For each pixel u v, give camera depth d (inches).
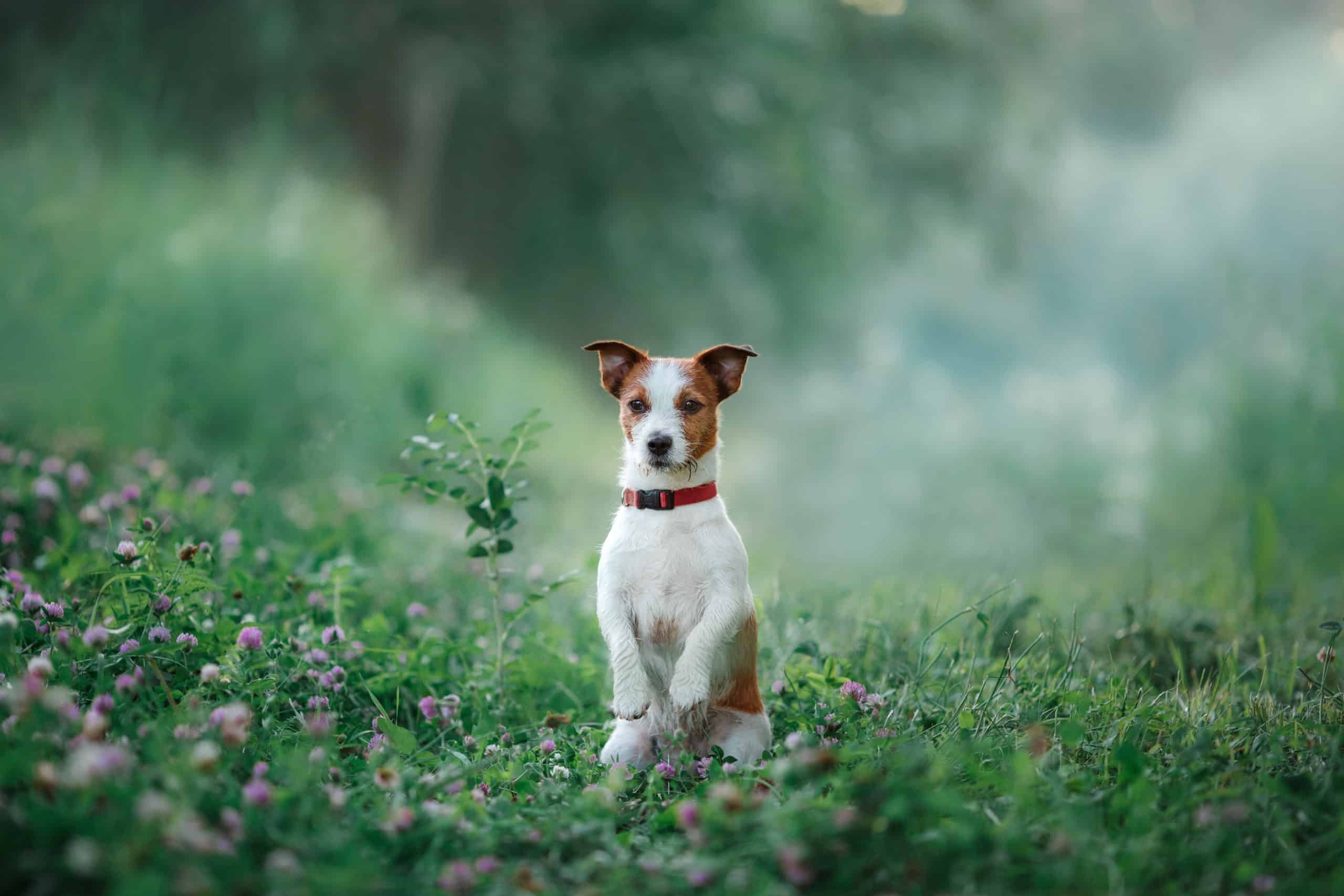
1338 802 128.8
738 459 788.6
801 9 1019.3
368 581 257.6
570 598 280.5
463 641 215.9
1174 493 537.3
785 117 983.0
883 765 136.0
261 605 210.5
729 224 987.3
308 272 530.6
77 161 523.2
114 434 374.0
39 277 446.0
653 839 131.2
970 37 1083.9
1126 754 134.4
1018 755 129.9
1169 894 112.5
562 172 967.6
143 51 757.3
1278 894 111.1
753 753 170.4
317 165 711.7
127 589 182.9
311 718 162.9
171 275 473.7
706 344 1018.7
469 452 206.4
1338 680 207.8
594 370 942.4
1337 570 369.7
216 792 120.4
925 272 1222.9
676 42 968.9
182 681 162.7
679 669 168.4
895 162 1091.3
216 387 438.6
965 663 205.0
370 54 900.6
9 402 378.3
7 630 140.4
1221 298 785.6
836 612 245.1
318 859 111.9
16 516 234.8
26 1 739.4
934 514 583.5
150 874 95.9
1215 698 185.0
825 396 1050.1
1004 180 1155.9
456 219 966.4
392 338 554.6
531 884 112.0
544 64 924.0
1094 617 265.6
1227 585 296.7
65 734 124.0
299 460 398.9
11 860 103.5
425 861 116.3
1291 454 490.9
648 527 177.9
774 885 107.5
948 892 111.7
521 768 159.0
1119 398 822.5
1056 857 114.1
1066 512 557.6
